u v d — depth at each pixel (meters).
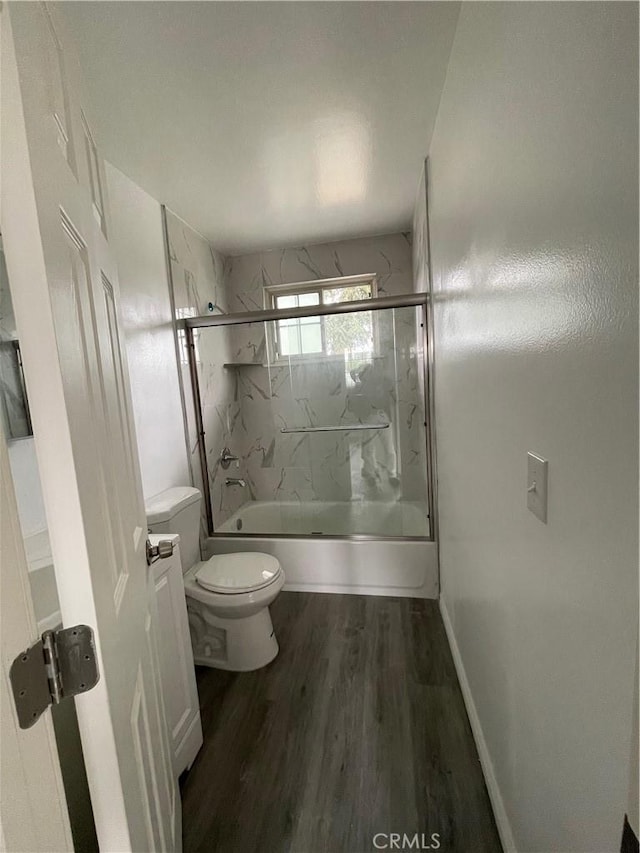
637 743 0.38
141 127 1.57
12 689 0.39
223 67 1.29
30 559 0.78
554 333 0.64
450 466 1.69
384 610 2.20
